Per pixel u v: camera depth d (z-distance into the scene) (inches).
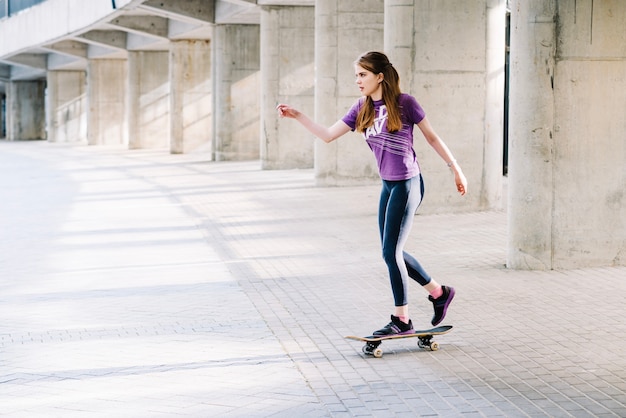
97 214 776.9
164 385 283.1
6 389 281.1
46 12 1865.2
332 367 301.1
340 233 635.5
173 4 1445.6
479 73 749.9
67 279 477.7
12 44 2133.4
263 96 1274.6
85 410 259.8
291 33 1263.5
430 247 565.3
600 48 477.1
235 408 259.9
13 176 1250.0
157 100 2074.3
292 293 427.2
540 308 391.2
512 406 260.1
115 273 492.7
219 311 390.3
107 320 377.1
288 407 260.1
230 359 312.7
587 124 480.4
